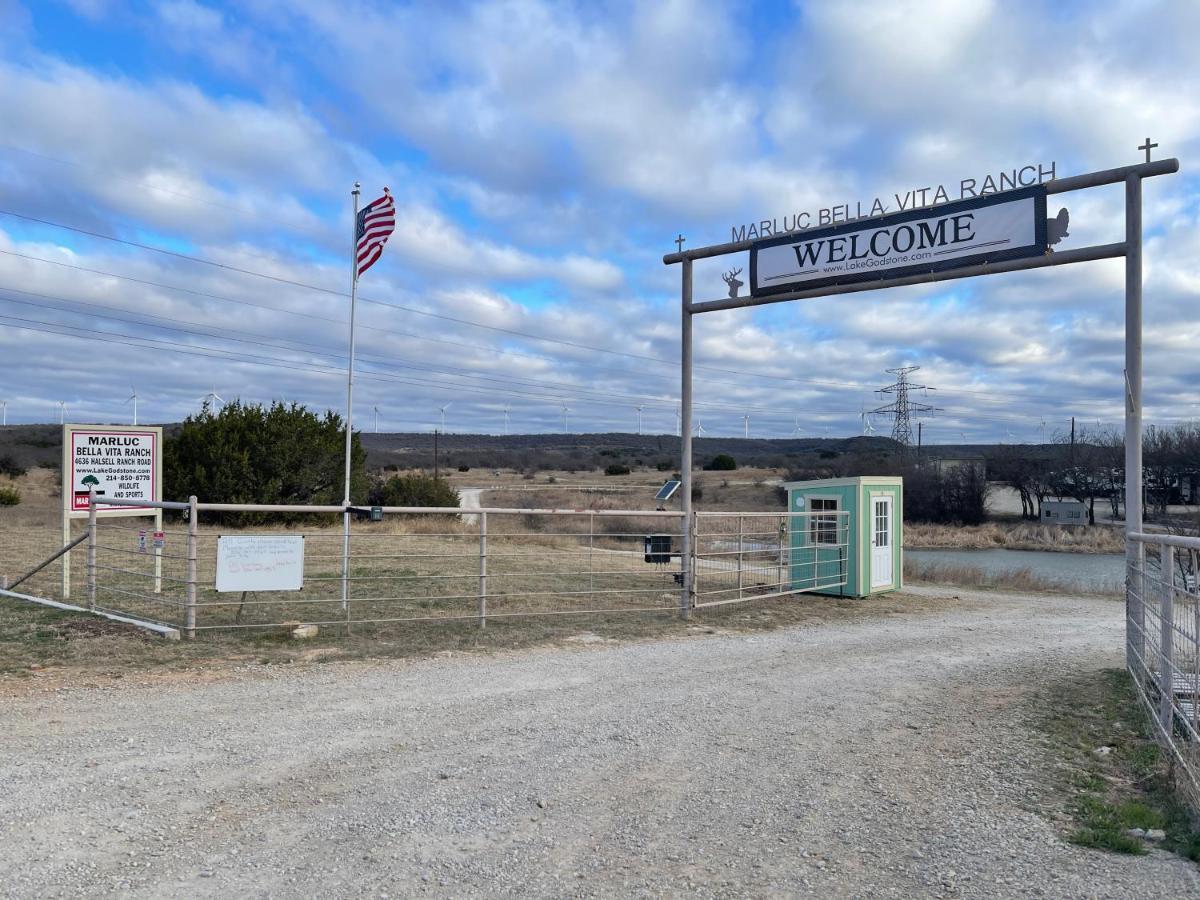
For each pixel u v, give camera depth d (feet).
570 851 16.24
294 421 106.93
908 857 16.19
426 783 19.71
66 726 23.40
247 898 14.05
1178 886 14.98
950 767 21.84
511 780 20.07
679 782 20.27
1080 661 37.99
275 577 37.14
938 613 54.29
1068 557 140.77
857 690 30.60
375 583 52.08
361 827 17.07
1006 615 54.60
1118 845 16.63
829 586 59.47
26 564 55.98
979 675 34.04
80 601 42.55
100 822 16.92
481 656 35.09
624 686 30.27
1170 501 179.32
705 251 52.08
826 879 15.23
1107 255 38.11
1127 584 35.35
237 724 24.08
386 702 27.02
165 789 18.84
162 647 33.71
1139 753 23.38
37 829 16.43
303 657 33.40
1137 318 36.86
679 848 16.49
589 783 20.04
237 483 100.73
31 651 31.99
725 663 35.01
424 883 14.75
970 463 202.39
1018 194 41.09
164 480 102.01
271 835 16.58
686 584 47.62
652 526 130.41
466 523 122.31
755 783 20.33
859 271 46.29
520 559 69.51
